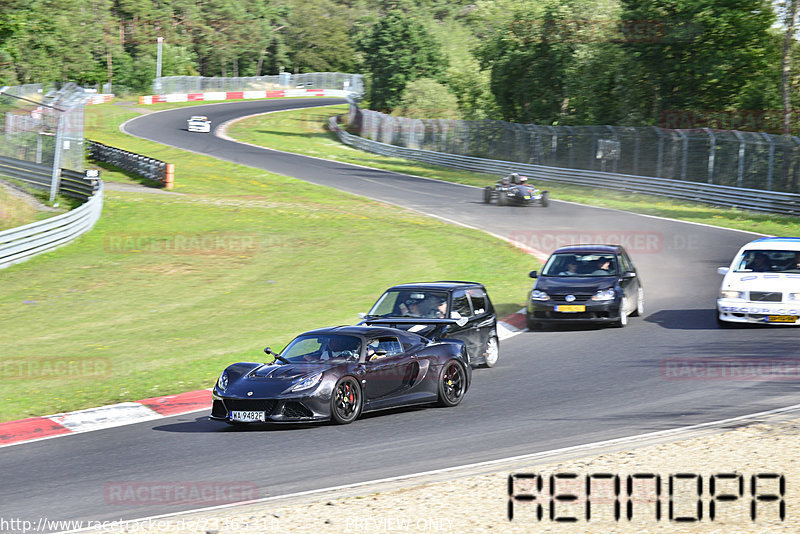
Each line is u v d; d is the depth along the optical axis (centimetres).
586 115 11594
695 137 8362
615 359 2830
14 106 7606
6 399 2603
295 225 6812
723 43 9806
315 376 2091
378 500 1438
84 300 4500
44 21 16912
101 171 9712
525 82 12688
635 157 8981
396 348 2270
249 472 1703
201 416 2325
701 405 2120
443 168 11356
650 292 4281
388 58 17025
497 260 5372
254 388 2086
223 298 4459
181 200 7888
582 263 3625
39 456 1928
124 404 2467
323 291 4559
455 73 16388
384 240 6144
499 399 2358
